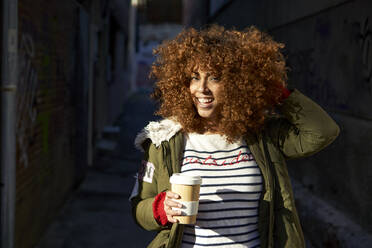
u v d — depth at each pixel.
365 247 3.78
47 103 4.99
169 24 37.16
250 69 2.04
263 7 8.05
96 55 9.85
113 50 15.70
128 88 27.98
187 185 1.82
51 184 5.30
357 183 4.19
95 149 9.84
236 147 2.08
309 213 5.07
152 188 2.08
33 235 4.56
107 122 13.30
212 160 2.04
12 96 3.58
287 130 2.10
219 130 2.08
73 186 6.88
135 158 10.09
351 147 4.33
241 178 2.03
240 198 2.02
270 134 2.13
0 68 3.53
